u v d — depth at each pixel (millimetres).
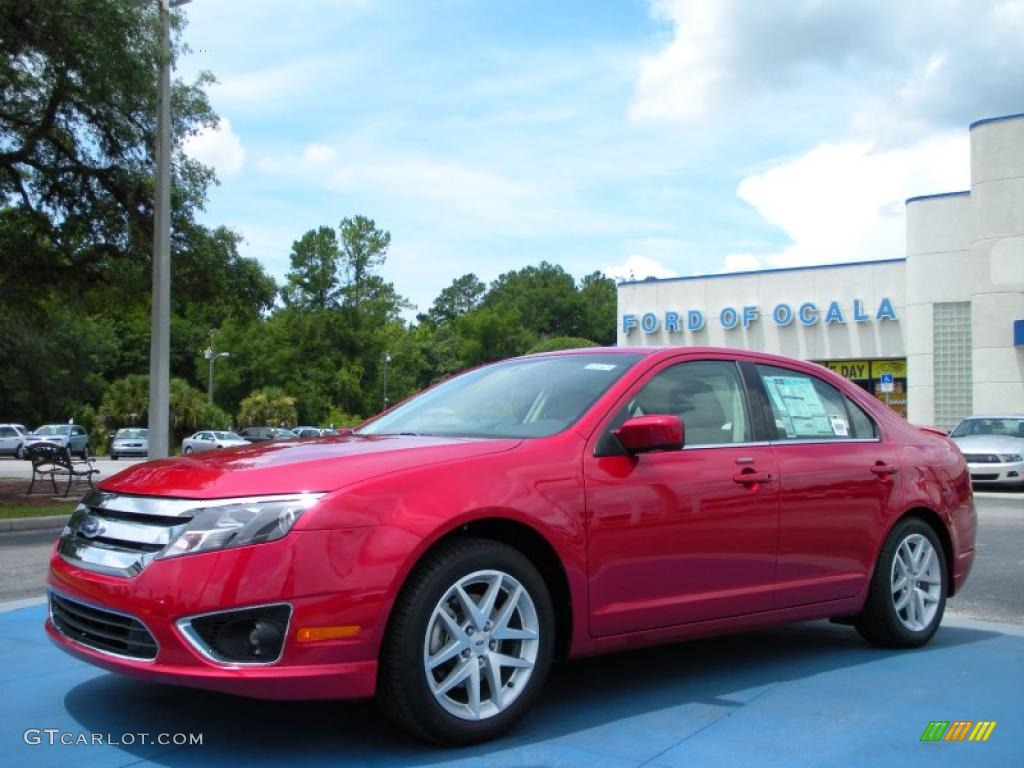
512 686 3779
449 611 3631
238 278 20484
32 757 3527
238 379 79375
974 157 29422
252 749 3611
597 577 4020
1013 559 9453
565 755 3570
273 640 3328
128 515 3660
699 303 40375
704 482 4430
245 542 3354
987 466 18500
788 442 4977
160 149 17953
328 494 3463
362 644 3396
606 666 4965
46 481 22734
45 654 5090
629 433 4125
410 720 3518
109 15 15742
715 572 4449
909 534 5445
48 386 30172
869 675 4809
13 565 9461
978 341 29109
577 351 5059
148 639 3426
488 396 4801
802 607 4855
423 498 3588
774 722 4004
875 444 5441
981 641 5703
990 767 3500
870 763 3525
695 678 4727
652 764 3484
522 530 3889
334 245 91875
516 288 157125
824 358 37688
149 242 19250
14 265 19453
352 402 90062
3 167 18203
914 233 33500
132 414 59500
